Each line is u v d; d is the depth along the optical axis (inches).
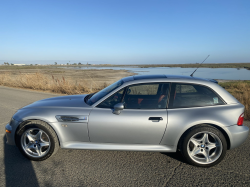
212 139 122.5
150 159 131.5
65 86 474.9
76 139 126.0
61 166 121.3
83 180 106.0
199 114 118.1
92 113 121.9
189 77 137.3
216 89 126.4
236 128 118.5
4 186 100.2
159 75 142.6
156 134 120.0
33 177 108.8
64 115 122.4
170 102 123.6
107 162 126.8
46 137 126.8
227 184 103.0
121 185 101.6
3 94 433.1
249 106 265.0
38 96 405.4
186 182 104.9
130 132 120.1
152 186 101.0
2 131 185.6
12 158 131.3
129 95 130.5
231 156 136.6
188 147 119.1
